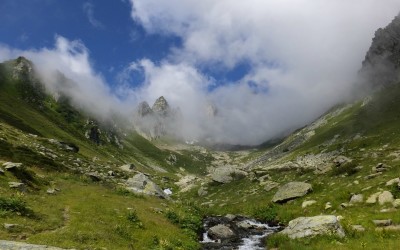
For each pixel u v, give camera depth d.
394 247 23.64
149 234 29.75
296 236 30.38
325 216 31.53
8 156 55.34
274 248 31.00
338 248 25.42
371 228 29.02
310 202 45.19
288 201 50.66
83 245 22.48
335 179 52.94
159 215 39.22
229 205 61.75
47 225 25.39
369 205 36.41
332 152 119.81
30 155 60.22
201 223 42.62
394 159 52.03
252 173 82.62
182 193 89.88
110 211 33.78
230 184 80.56
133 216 32.81
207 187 84.19
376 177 45.00
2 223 23.28
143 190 57.38
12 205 26.69
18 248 18.31
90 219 29.30
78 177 56.03
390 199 35.28
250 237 37.22
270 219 46.50
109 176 79.88
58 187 42.22
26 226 23.97
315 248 26.69
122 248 24.22
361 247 24.94
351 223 31.30
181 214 41.84
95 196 40.75
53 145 102.06
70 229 25.33
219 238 36.81
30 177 39.88
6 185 33.53
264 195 60.62
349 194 41.62
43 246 19.30
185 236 33.47
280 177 71.88
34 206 29.81
